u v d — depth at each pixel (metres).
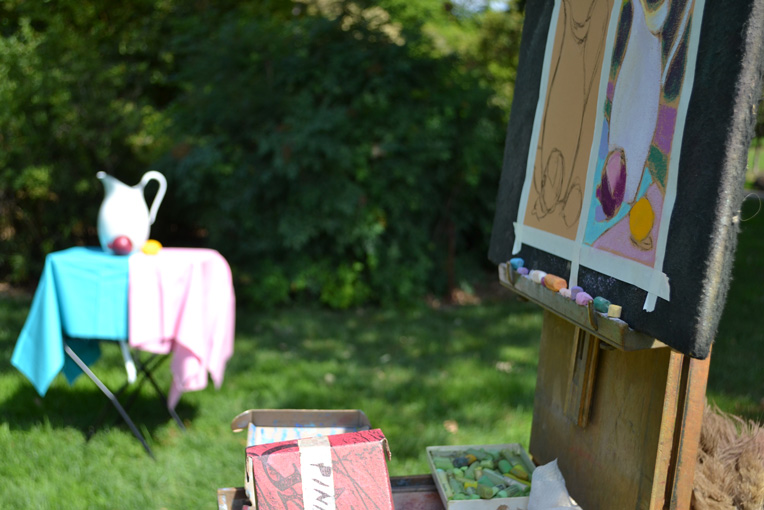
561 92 1.62
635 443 1.44
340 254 6.09
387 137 5.86
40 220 6.18
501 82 7.69
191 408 3.55
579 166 1.48
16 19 8.23
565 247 1.53
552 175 1.64
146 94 8.21
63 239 6.24
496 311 6.00
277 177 5.76
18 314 5.25
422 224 6.30
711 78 1.04
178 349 2.99
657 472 1.36
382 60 6.10
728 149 1.00
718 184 1.01
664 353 1.34
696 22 1.08
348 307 6.14
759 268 4.06
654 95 1.19
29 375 2.91
